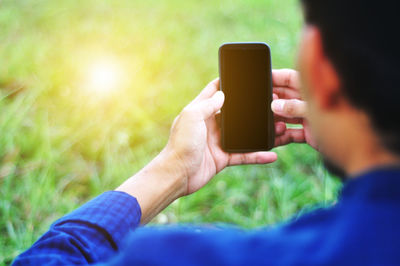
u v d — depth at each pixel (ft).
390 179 1.42
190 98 10.44
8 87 10.48
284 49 11.82
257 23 13.56
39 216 7.30
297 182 8.07
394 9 1.40
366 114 1.50
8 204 7.27
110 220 3.00
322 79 1.59
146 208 3.48
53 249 2.66
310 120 1.79
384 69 1.42
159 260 1.55
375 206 1.40
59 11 14.20
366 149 1.52
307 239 1.48
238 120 4.44
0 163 8.35
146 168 3.71
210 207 7.84
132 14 14.38
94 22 13.74
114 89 10.56
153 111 10.12
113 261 1.75
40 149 8.54
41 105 9.96
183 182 3.83
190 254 1.54
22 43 12.04
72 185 8.23
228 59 4.45
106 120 9.61
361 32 1.44
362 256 1.35
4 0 14.62
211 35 13.00
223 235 1.59
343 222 1.44
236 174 8.27
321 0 1.55
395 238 1.35
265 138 4.46
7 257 6.49
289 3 14.39
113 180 8.11
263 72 4.44
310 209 6.86
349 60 1.47
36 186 7.68
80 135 9.13
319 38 1.56
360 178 1.49
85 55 11.93
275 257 1.46
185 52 12.17
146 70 11.34
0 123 8.99
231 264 1.47
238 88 4.45
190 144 3.76
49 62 11.53
